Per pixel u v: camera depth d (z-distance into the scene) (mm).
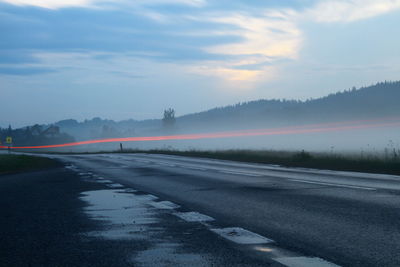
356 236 7285
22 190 15125
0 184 17719
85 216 9570
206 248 6637
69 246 6879
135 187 15555
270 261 5891
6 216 9766
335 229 7848
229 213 9719
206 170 23719
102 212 10070
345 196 12125
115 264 5855
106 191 14383
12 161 34000
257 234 7559
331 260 5906
